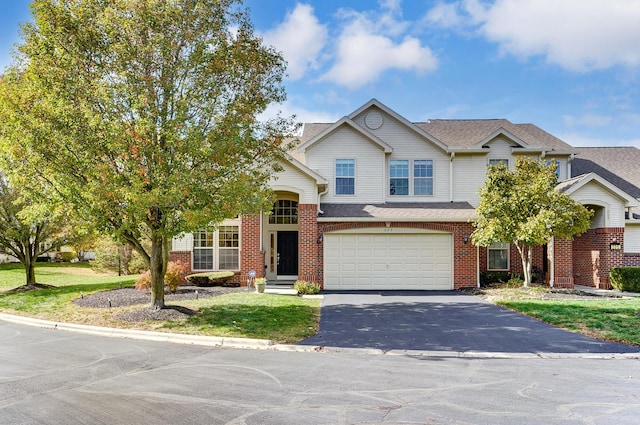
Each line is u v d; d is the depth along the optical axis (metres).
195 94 11.65
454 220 18.98
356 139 20.80
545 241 16.59
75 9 10.88
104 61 11.22
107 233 11.80
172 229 11.60
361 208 20.11
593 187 19.19
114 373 7.56
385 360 8.47
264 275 19.36
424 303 15.16
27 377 7.33
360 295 17.27
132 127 11.05
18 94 10.77
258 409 5.80
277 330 10.86
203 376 7.37
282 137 12.75
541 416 5.57
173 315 12.27
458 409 5.81
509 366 8.05
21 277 24.98
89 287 19.16
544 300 15.12
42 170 11.39
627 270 17.88
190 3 11.48
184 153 11.28
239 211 11.70
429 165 21.25
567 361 8.42
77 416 5.56
